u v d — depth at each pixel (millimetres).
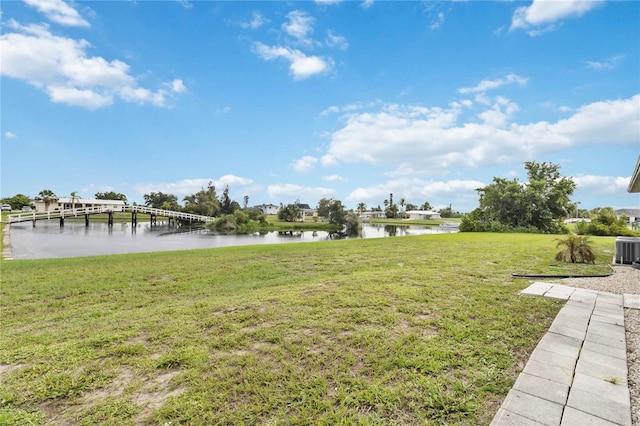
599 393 2119
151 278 6559
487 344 2957
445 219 92000
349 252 10305
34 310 4543
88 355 2859
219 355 2801
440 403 2045
